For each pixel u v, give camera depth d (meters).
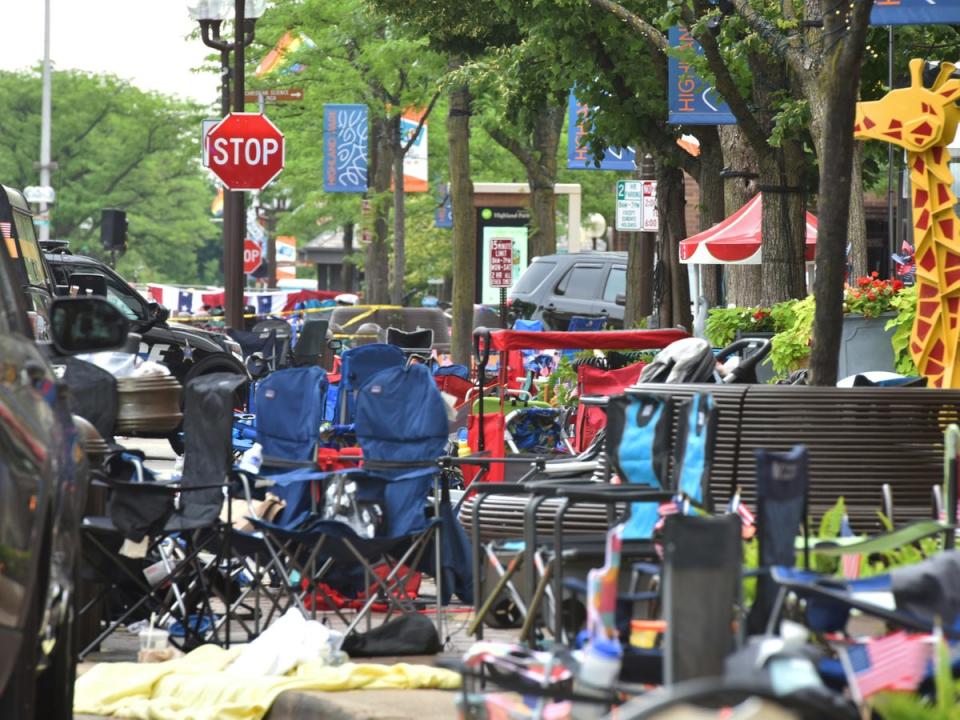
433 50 72.69
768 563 14.65
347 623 23.83
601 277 87.25
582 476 25.55
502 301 74.44
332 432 38.88
